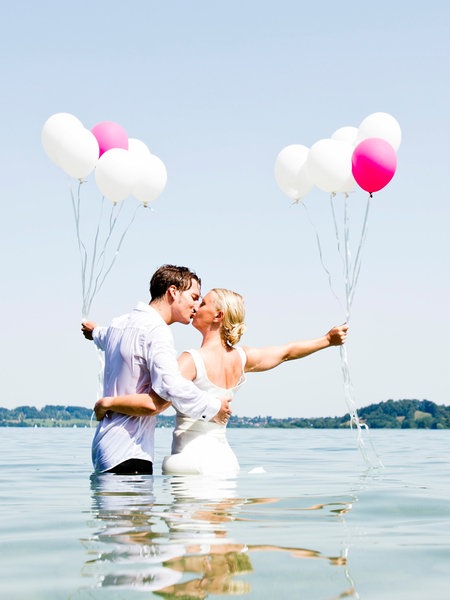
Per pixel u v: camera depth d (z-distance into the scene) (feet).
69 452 25.58
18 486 12.29
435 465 18.94
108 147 17.31
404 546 6.78
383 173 16.44
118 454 13.41
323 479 13.47
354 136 18.39
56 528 7.61
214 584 5.30
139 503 9.54
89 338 15.16
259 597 5.01
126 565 5.86
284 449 28.71
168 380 12.91
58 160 16.70
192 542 6.79
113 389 13.61
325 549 6.59
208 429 13.94
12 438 44.68
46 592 5.10
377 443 38.19
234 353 14.33
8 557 6.23
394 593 5.15
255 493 10.77
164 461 13.79
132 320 13.66
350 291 16.71
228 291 14.29
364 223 17.02
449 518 8.61
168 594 5.04
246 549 6.51
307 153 18.20
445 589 5.27
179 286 13.93
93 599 4.92
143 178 17.21
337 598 5.02
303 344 15.17
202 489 11.14
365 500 10.14
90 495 10.48
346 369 16.58
